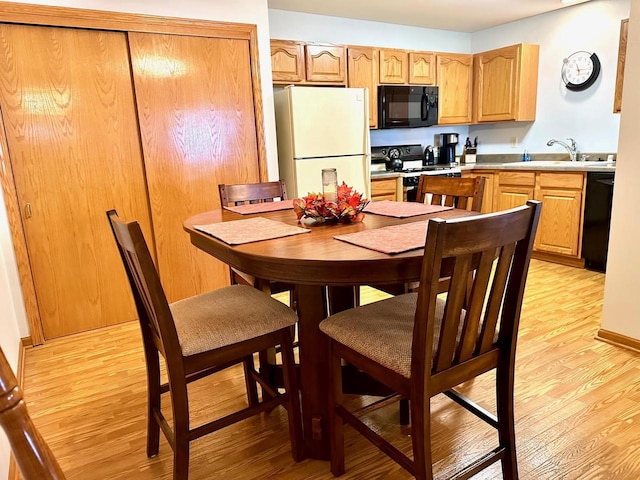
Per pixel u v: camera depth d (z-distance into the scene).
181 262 3.07
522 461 1.51
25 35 2.42
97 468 1.58
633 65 2.04
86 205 2.72
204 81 2.95
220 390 2.06
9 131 2.45
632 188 2.11
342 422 1.45
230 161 3.13
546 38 4.29
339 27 4.23
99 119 2.68
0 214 2.44
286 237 1.46
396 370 1.16
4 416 0.60
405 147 4.81
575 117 4.20
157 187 2.91
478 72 4.70
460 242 1.00
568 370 2.06
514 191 4.05
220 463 1.57
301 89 3.26
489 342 1.24
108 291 2.86
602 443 1.58
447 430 1.69
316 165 3.42
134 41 2.69
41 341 2.64
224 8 2.93
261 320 1.43
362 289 3.39
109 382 2.16
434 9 3.99
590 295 3.02
